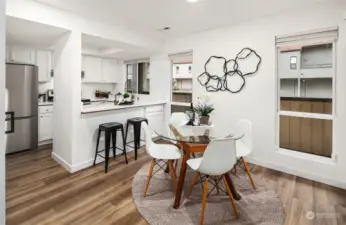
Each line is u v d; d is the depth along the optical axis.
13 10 2.35
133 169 3.15
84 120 3.17
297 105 3.06
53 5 2.68
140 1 2.58
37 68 4.15
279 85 3.16
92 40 3.52
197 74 4.04
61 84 3.26
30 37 3.33
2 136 1.43
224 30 3.59
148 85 5.41
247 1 2.60
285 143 3.25
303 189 2.54
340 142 2.59
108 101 5.61
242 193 2.45
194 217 2.00
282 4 2.69
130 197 2.35
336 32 2.54
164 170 3.09
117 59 5.77
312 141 3.01
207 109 2.76
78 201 2.26
